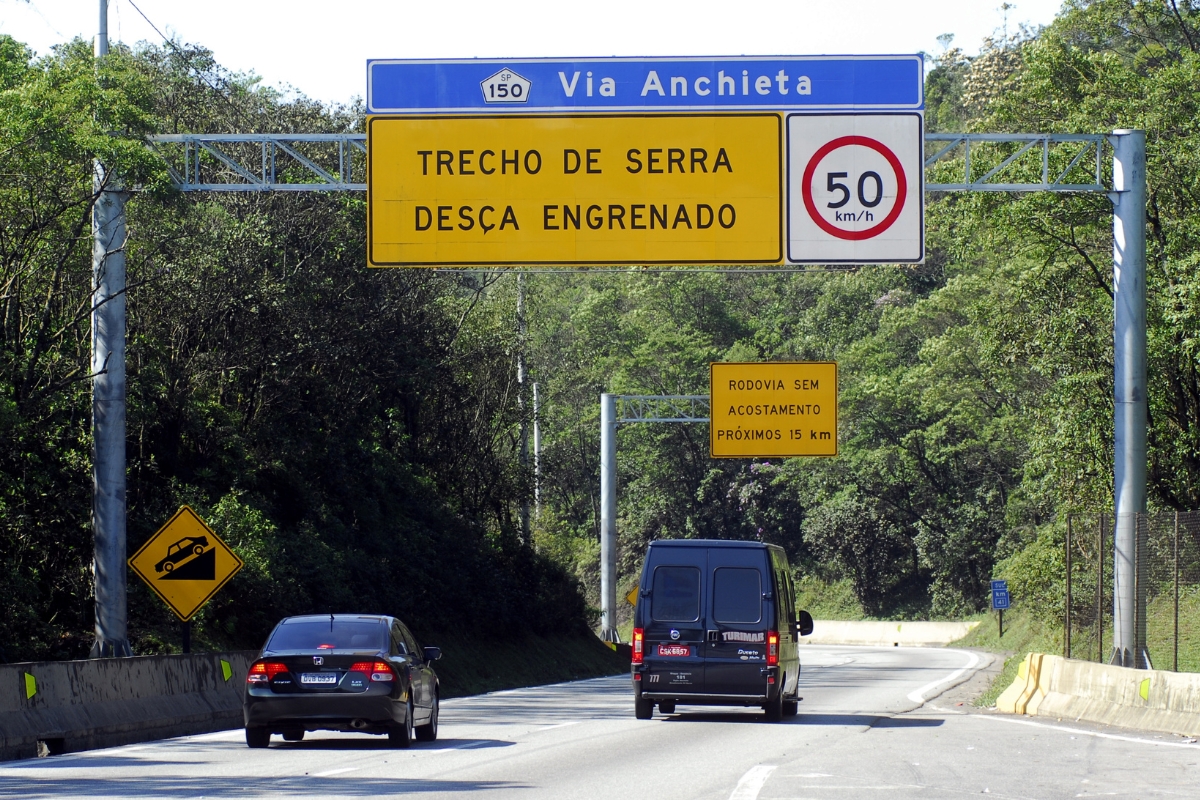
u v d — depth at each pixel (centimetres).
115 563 8150
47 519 9831
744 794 4256
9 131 8169
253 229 12475
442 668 13638
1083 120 10944
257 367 13062
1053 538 13912
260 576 11006
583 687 13775
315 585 12338
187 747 6172
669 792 4372
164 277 11475
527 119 8100
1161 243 11175
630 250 8056
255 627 11062
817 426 14925
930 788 4456
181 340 12325
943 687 12756
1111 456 11700
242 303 12419
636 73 8106
